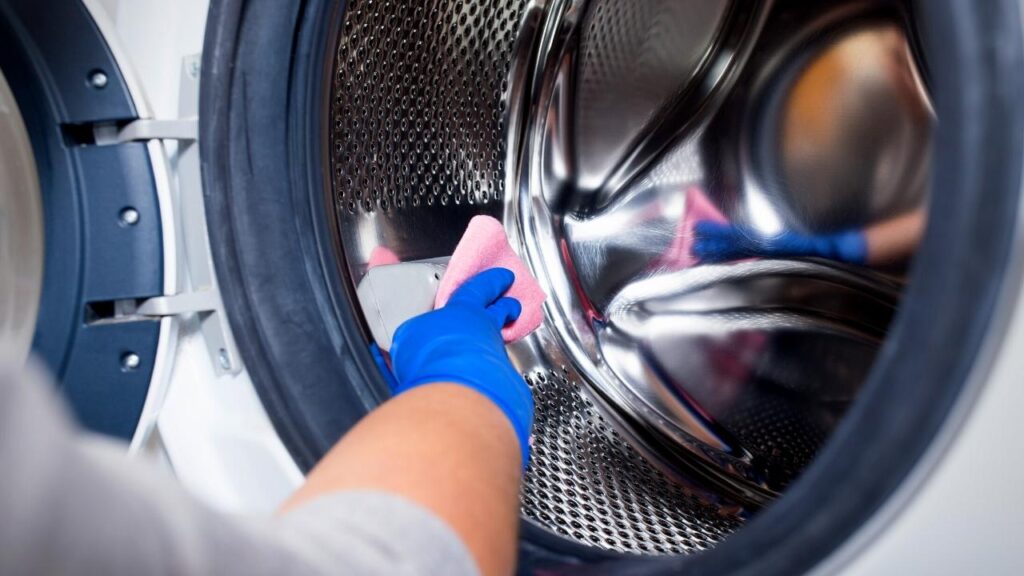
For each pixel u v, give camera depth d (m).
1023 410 0.35
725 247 0.86
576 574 0.52
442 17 0.69
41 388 0.14
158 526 0.16
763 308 0.84
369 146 0.66
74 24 0.51
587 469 0.75
